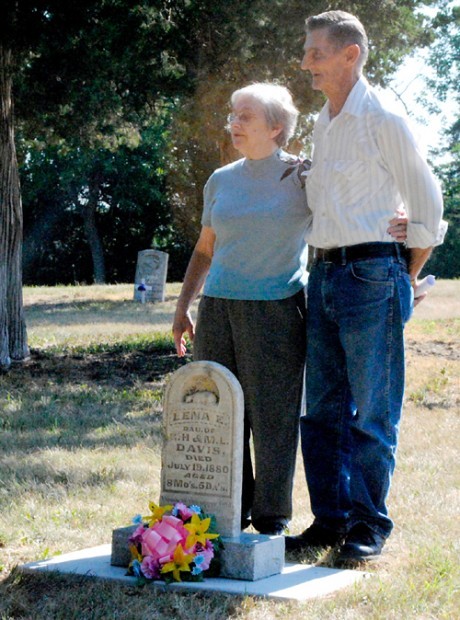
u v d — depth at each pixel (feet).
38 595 15.26
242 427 16.51
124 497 22.72
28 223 165.78
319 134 17.30
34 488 23.29
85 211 160.97
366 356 16.70
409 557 16.94
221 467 16.51
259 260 17.67
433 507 21.09
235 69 49.88
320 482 18.17
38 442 30.22
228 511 16.43
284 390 17.81
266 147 17.83
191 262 19.48
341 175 16.69
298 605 14.52
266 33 48.14
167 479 16.85
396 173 16.58
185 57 49.75
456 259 149.38
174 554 15.57
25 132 61.87
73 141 68.03
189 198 128.67
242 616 14.07
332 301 16.96
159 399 39.91
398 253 16.90
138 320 71.31
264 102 17.54
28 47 47.55
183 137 62.85
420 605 14.34
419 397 40.29
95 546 18.40
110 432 32.22
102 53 50.52
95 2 46.50
